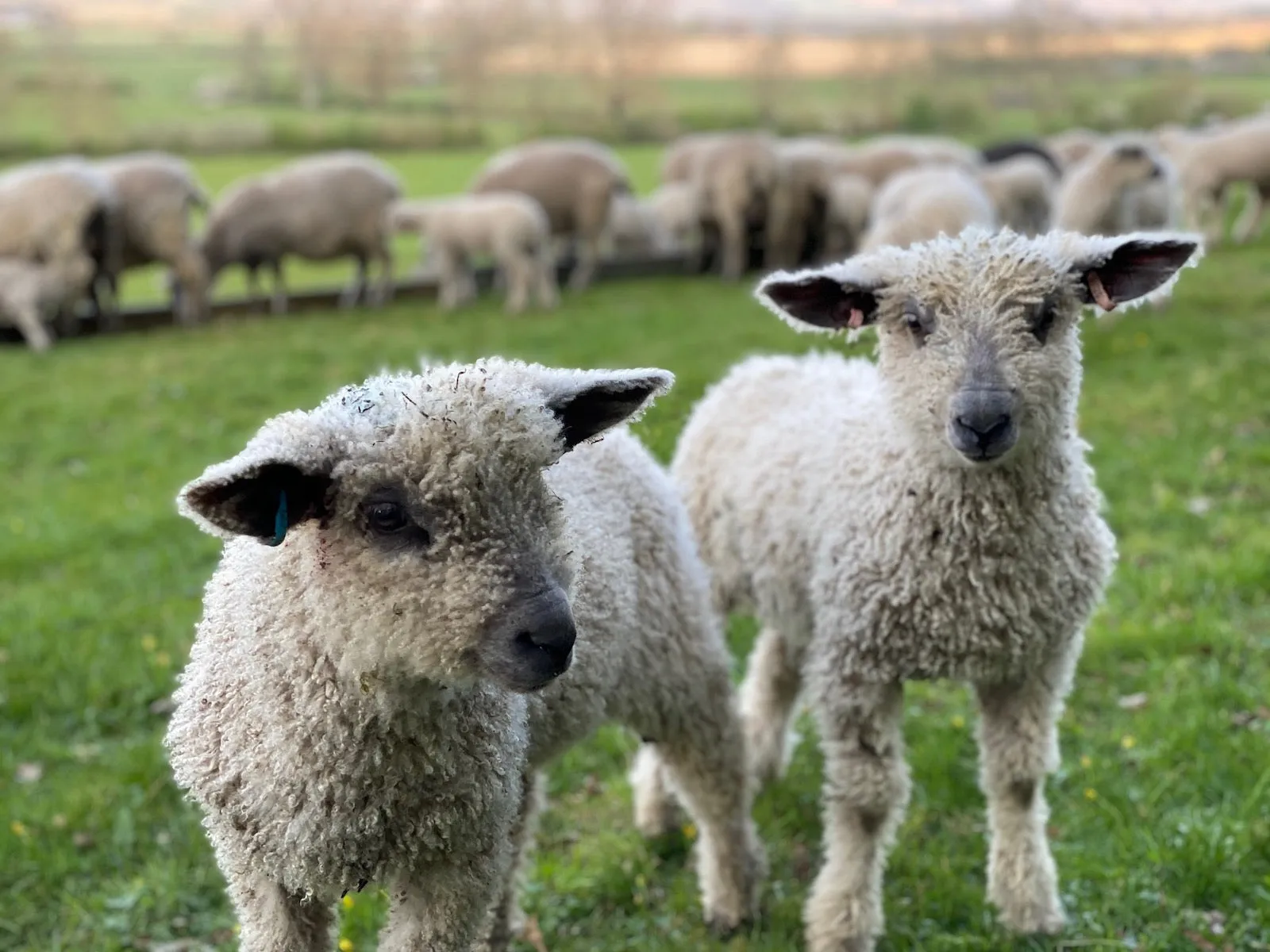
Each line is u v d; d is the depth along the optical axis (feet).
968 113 35.06
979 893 4.48
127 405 11.43
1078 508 4.24
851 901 4.29
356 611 3.13
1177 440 8.25
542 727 3.85
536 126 38.29
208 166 29.17
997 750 4.35
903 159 17.60
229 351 13.71
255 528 3.07
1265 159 16.05
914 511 4.18
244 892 3.52
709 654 4.36
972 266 4.12
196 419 10.91
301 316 16.30
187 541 7.83
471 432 3.10
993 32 36.55
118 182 15.64
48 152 29.60
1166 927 4.20
